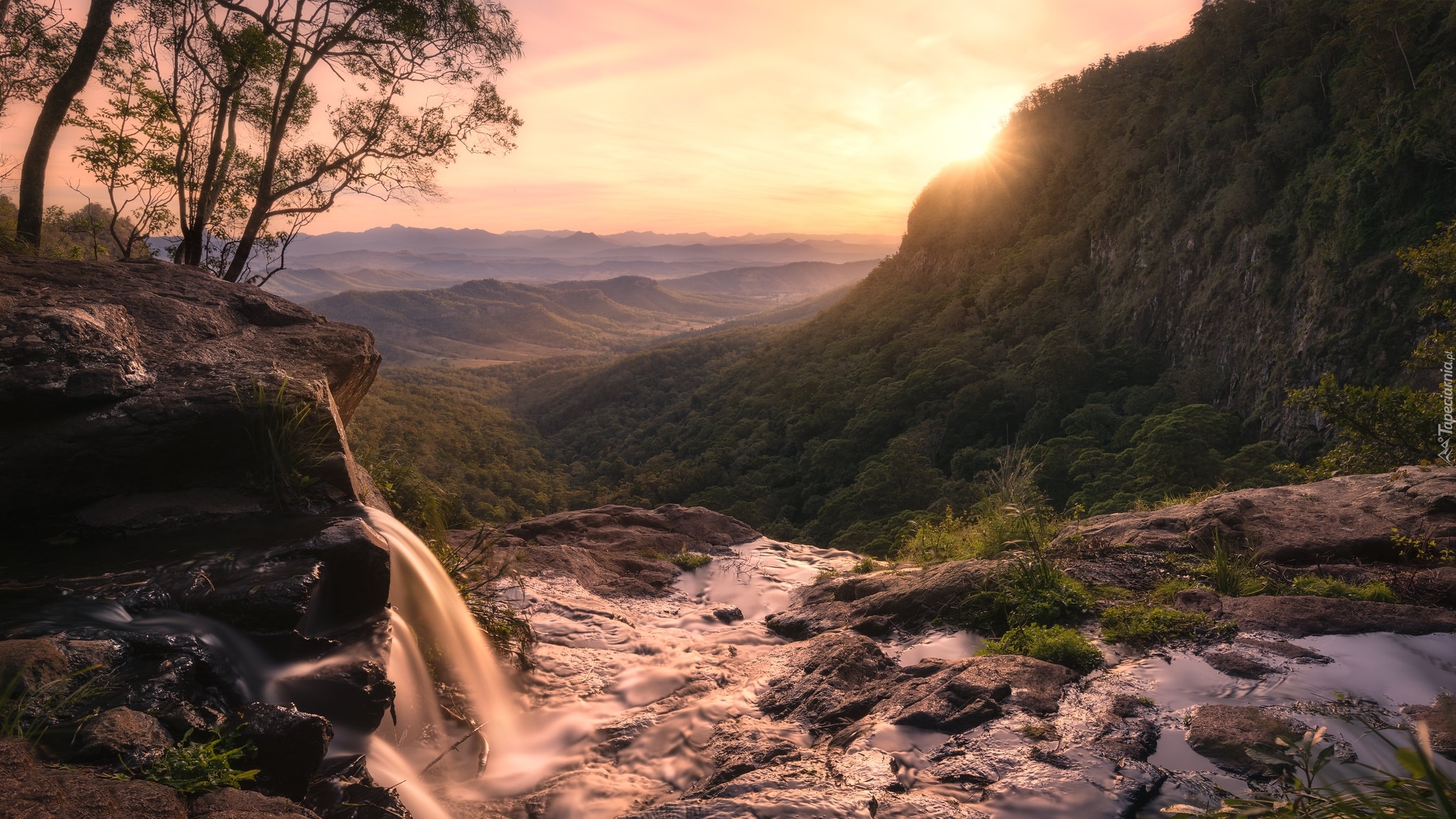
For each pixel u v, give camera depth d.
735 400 142.50
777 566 9.84
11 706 2.44
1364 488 7.27
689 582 9.07
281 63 11.40
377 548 3.95
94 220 11.02
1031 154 143.25
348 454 5.17
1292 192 71.88
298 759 2.78
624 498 99.62
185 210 11.07
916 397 89.44
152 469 4.49
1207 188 85.75
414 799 3.47
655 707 4.88
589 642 6.18
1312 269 64.75
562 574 8.04
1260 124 81.81
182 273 6.10
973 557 7.80
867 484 66.31
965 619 6.06
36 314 4.47
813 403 109.75
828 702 4.58
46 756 2.31
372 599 3.95
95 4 8.60
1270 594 5.64
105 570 3.61
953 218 155.38
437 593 4.90
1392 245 57.88
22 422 4.20
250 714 2.83
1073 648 4.70
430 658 4.59
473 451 126.69
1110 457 57.22
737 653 6.08
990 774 3.25
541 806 3.61
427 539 5.98
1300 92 77.25
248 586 3.46
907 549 10.16
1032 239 128.88
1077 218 116.75
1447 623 4.69
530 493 105.69
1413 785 2.05
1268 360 66.19
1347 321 58.50
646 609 7.71
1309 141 74.44
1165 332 84.00
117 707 2.66
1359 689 3.93
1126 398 75.75
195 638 3.16
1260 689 4.00
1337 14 78.62
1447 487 6.62
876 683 4.79
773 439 106.38
